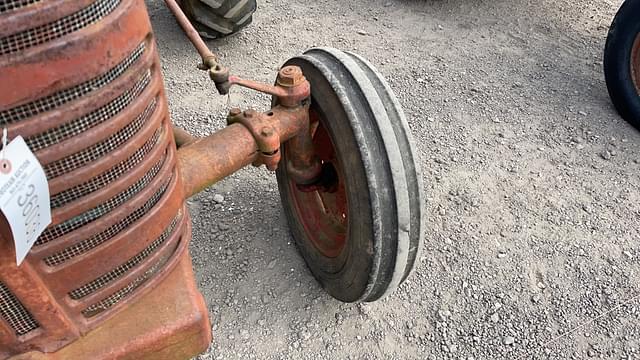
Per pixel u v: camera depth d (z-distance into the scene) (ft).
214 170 5.80
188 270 5.10
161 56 11.50
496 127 10.31
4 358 4.33
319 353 7.01
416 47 12.23
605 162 9.72
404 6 13.52
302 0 13.52
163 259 4.88
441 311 7.48
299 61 6.59
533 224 8.61
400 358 7.01
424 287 7.75
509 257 8.15
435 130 10.19
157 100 4.24
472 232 8.46
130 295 4.70
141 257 4.64
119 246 4.32
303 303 7.50
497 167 9.52
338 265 6.79
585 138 10.17
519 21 13.21
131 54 3.76
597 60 12.10
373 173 5.72
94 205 3.94
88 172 3.76
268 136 5.93
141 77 3.89
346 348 7.07
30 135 3.36
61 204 3.81
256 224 8.41
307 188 6.94
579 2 13.92
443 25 12.97
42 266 4.00
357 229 6.07
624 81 10.13
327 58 6.35
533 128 10.34
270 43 12.06
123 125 3.81
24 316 4.17
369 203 5.77
